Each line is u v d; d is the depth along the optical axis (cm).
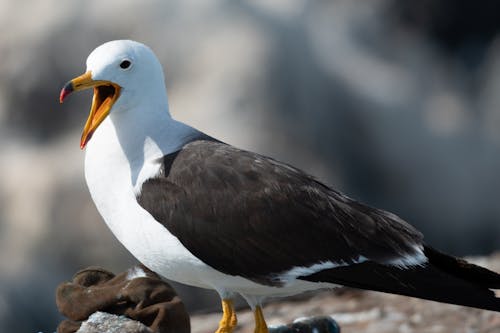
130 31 1783
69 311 693
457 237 1875
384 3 2209
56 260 1625
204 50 1766
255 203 668
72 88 689
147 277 692
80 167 1661
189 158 686
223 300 691
